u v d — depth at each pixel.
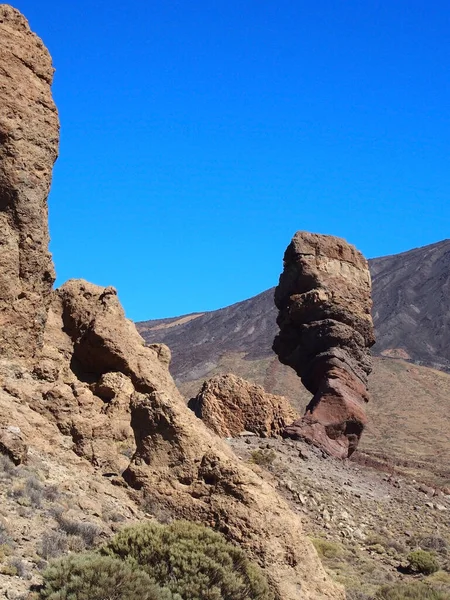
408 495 39.12
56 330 27.28
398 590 23.39
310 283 43.84
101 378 25.53
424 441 121.56
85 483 19.30
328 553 28.44
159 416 19.86
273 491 18.52
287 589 16.73
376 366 169.75
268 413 40.88
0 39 24.98
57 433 21.06
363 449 111.38
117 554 15.92
